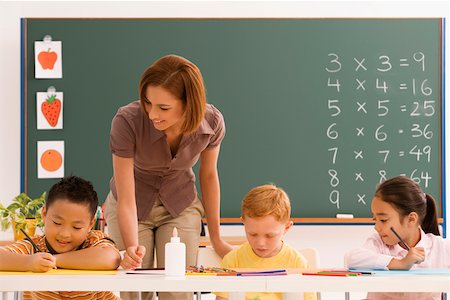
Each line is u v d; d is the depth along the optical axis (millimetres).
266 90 5277
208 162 2826
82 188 2334
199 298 2561
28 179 5125
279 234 2543
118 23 5238
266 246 2533
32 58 5184
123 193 2623
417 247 2475
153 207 2857
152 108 2365
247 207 2529
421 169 5270
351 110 5277
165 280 1817
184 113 2402
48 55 5188
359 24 5297
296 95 5277
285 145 5258
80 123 5188
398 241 2668
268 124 5258
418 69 5309
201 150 2723
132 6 5254
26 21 5184
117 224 2865
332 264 5168
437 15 5344
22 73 5156
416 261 2203
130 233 2574
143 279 1826
